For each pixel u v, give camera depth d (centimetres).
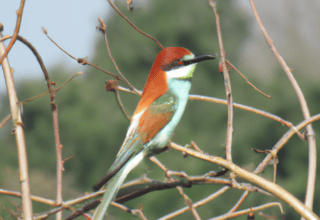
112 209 376
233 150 2588
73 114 3175
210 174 334
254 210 354
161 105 424
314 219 261
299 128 370
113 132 3152
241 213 357
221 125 3011
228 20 3262
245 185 330
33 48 349
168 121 416
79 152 3177
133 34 3294
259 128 2770
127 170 383
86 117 3181
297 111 2797
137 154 396
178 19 3400
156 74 445
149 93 435
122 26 3306
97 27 374
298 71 2747
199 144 2884
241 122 2856
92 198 365
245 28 3175
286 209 347
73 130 3164
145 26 3359
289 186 2489
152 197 1775
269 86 2891
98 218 312
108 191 340
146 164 388
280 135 2784
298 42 2194
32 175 2403
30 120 3275
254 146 2731
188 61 437
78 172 3173
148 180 368
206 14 3331
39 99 3253
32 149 3138
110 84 379
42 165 3111
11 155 1697
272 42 398
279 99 2830
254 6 411
